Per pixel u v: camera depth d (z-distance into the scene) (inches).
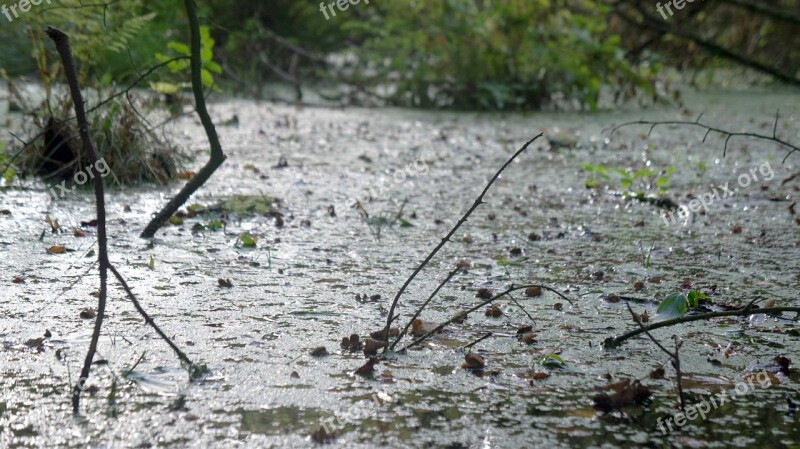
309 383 120.8
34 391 116.7
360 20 543.5
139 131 249.6
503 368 127.4
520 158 315.6
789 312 153.3
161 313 145.6
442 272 173.8
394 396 117.5
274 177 266.4
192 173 260.5
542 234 206.2
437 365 128.1
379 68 510.9
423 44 458.3
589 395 119.2
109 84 279.6
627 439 107.3
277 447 103.4
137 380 120.3
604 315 151.2
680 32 454.0
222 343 133.7
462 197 247.0
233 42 488.4
